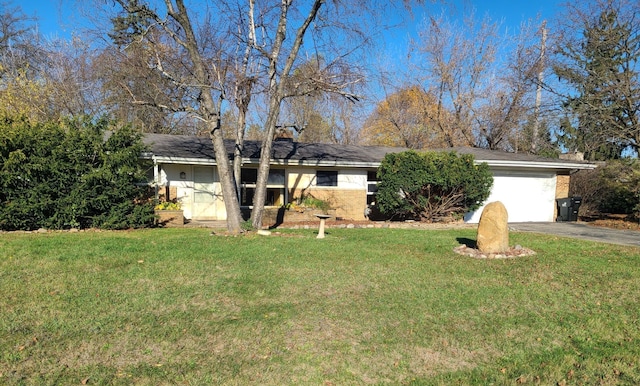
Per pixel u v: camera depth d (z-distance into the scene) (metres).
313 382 3.27
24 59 22.08
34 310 4.45
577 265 7.41
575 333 4.35
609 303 5.30
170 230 11.28
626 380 3.42
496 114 25.45
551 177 17.23
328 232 11.59
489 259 7.87
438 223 14.31
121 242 8.64
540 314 4.88
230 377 3.28
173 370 3.35
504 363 3.69
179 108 11.36
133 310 4.57
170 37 11.51
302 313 4.68
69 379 3.14
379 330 4.29
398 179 13.77
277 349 3.80
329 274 6.34
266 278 6.02
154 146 14.20
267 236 10.07
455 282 6.12
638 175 15.34
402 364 3.61
